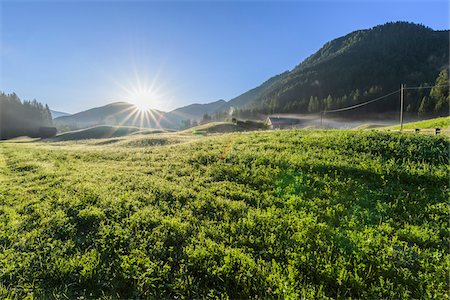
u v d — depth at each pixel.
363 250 5.62
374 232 6.46
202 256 5.61
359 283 4.77
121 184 11.23
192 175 12.19
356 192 8.91
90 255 5.75
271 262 5.48
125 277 5.05
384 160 11.88
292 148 15.11
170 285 4.88
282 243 6.07
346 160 11.92
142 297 4.68
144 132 82.25
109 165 16.09
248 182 10.55
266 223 6.97
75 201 8.88
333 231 6.45
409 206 7.90
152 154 18.97
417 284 4.82
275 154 13.88
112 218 7.55
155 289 4.83
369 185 9.45
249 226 6.84
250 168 12.23
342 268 5.09
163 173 12.98
